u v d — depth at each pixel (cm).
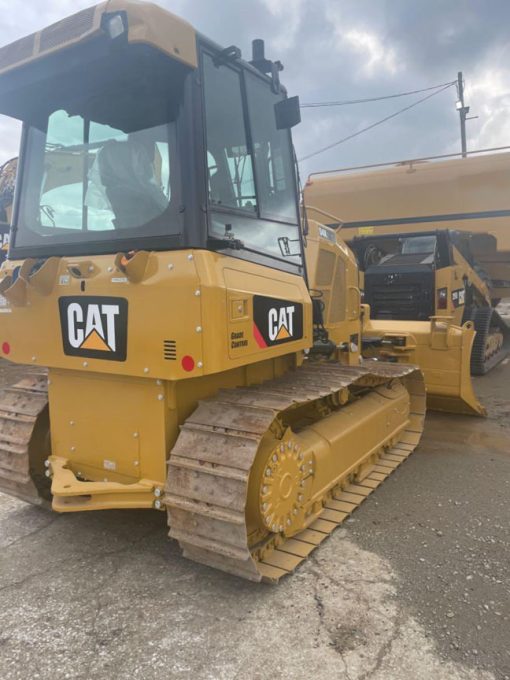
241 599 269
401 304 827
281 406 271
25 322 313
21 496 344
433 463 459
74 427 314
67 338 295
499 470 443
